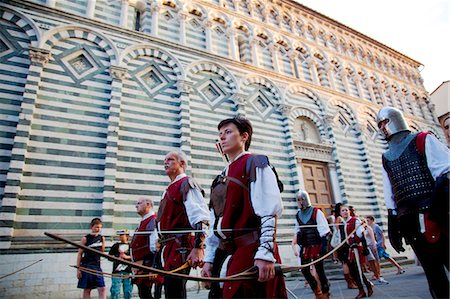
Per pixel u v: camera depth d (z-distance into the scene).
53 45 9.84
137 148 9.79
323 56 18.03
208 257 2.54
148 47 11.70
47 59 9.36
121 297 7.81
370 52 21.61
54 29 10.00
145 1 12.91
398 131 3.05
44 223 7.65
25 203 7.62
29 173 7.95
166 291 3.21
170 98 11.30
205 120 11.66
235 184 2.35
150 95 10.90
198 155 10.86
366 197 14.88
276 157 12.91
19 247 7.17
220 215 2.41
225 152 2.70
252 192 2.20
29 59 9.20
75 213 8.09
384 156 3.13
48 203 7.88
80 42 10.46
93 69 10.22
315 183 13.72
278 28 16.95
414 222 2.65
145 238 4.55
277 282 2.10
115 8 11.98
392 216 3.08
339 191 14.23
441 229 2.44
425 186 2.63
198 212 3.31
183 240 3.35
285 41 16.80
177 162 3.96
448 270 2.46
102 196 8.55
